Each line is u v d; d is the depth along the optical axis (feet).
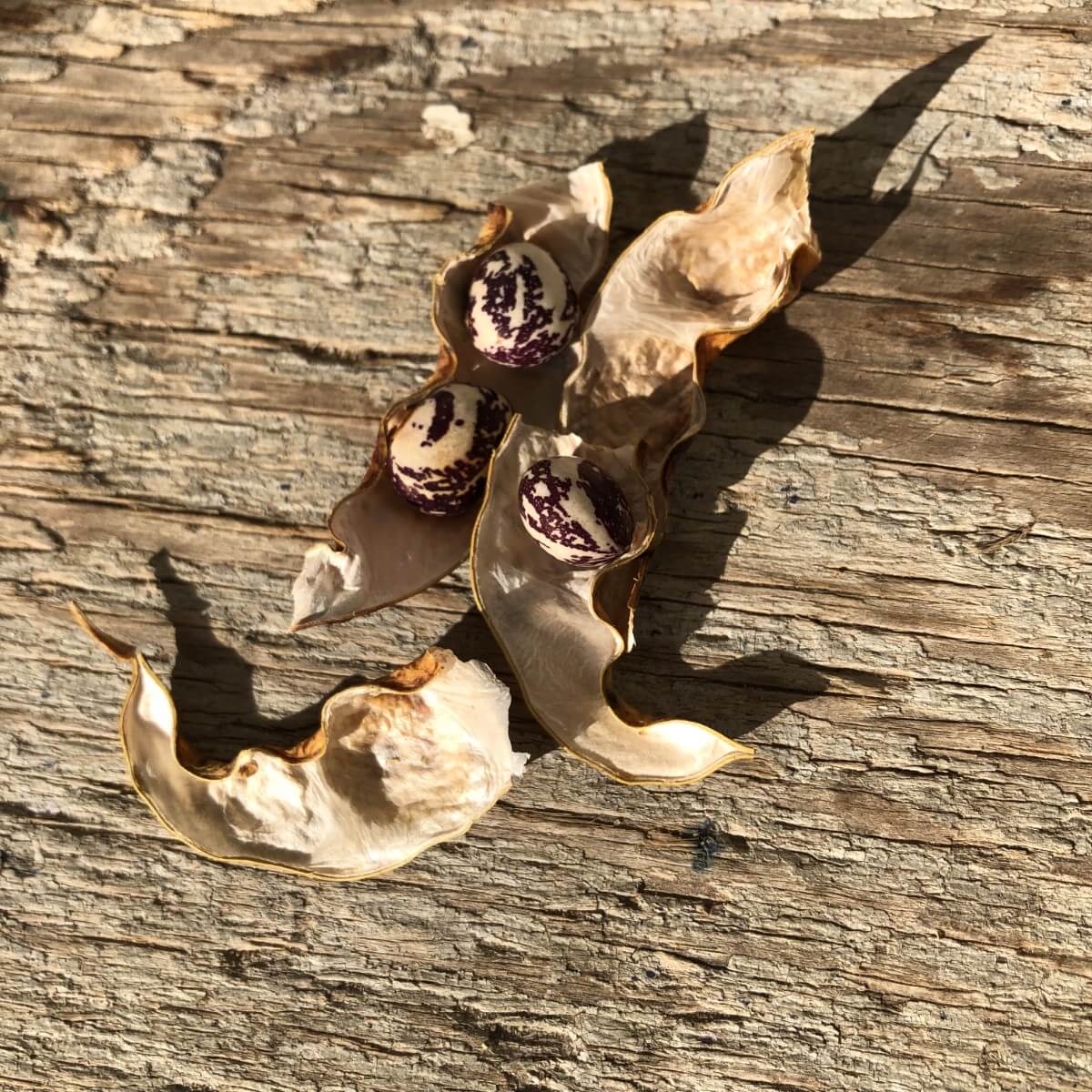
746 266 0.50
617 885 0.51
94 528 0.52
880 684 0.51
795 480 0.51
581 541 0.46
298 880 0.52
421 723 0.49
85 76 0.53
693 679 0.51
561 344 0.49
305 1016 0.52
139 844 0.52
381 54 0.52
